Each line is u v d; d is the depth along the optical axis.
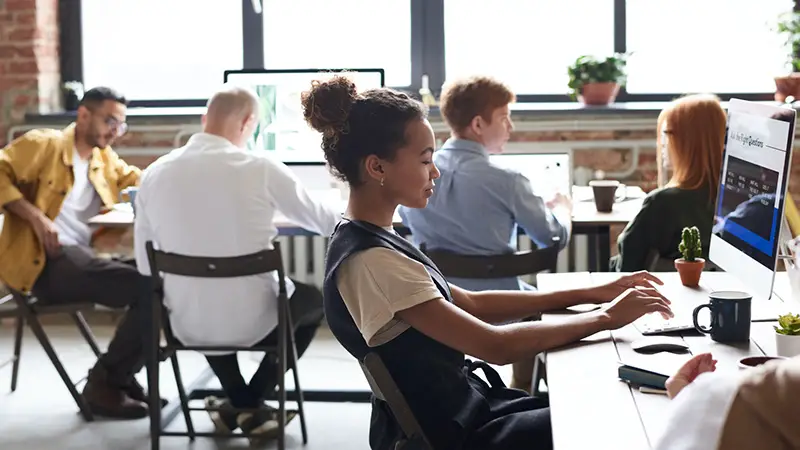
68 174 3.83
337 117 1.84
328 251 1.85
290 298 3.35
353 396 3.83
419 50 5.02
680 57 4.96
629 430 1.48
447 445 1.80
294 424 3.60
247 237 3.14
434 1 4.99
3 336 4.74
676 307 2.20
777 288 2.38
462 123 3.04
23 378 4.13
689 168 3.07
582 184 4.79
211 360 3.34
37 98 4.95
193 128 4.88
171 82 5.15
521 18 4.98
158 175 3.15
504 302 2.19
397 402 1.78
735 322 1.91
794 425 1.01
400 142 1.83
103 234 4.01
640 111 4.70
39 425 3.60
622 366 1.71
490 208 3.01
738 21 4.91
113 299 3.67
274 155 4.01
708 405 1.12
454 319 1.78
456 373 1.85
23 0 4.88
